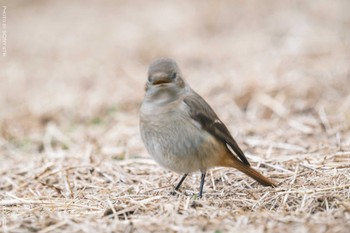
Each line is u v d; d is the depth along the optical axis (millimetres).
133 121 14281
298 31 18812
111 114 14812
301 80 14797
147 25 21938
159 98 8688
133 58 18906
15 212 8664
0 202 9156
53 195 9703
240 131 12680
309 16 20375
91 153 11953
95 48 20156
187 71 17219
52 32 22438
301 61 16188
